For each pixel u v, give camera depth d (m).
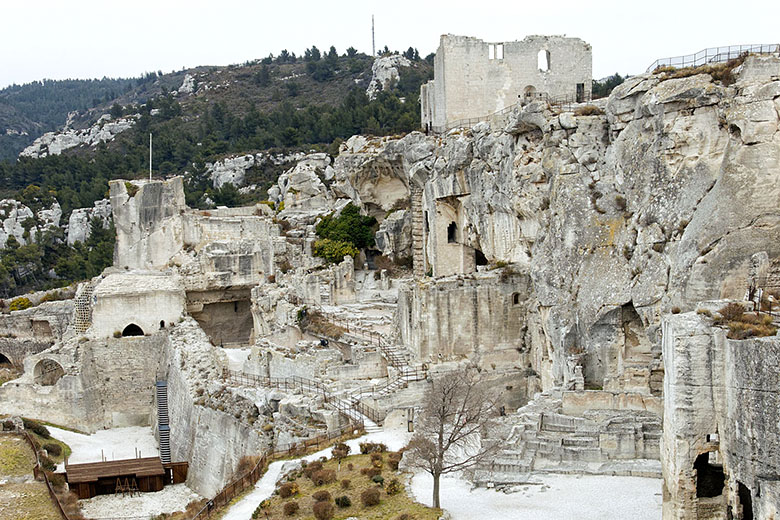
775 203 47.22
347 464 55.31
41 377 94.25
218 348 92.44
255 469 57.69
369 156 106.81
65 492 62.03
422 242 98.19
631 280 55.78
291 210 127.75
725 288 47.22
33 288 156.00
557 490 46.00
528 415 54.66
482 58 88.62
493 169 75.75
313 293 98.19
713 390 33.88
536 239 66.50
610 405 54.12
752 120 47.84
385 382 72.25
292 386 74.94
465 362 72.75
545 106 65.31
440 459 46.34
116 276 97.50
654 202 54.34
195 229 105.81
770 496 29.53
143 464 74.56
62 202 196.50
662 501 39.78
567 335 59.88
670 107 52.72
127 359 93.75
